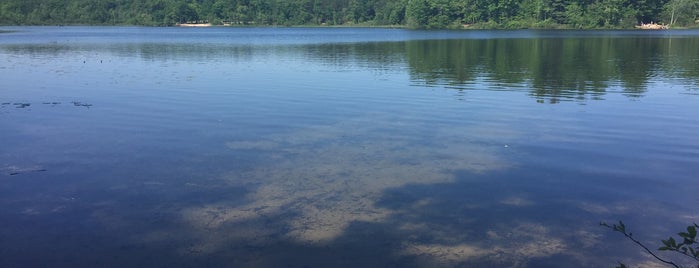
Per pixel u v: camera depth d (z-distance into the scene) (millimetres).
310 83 17266
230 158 8984
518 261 5547
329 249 5801
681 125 11117
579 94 15086
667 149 9367
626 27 81688
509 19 89562
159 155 9172
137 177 8062
